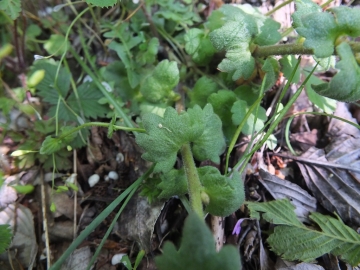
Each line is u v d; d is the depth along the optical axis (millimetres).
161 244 116
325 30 88
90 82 143
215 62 143
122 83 142
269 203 119
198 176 102
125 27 149
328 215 121
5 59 141
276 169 134
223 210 98
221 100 125
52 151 116
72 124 135
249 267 113
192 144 110
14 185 127
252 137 115
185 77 146
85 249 119
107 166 135
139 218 118
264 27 116
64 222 125
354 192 123
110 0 110
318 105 131
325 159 131
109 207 106
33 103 140
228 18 121
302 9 105
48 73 141
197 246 67
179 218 119
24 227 121
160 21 155
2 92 136
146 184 118
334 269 108
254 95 130
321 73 148
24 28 133
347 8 88
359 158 129
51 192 128
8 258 117
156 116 98
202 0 163
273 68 120
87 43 156
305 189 129
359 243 109
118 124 133
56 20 153
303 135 140
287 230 113
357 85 85
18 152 119
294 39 148
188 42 135
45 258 120
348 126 138
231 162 130
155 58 146
